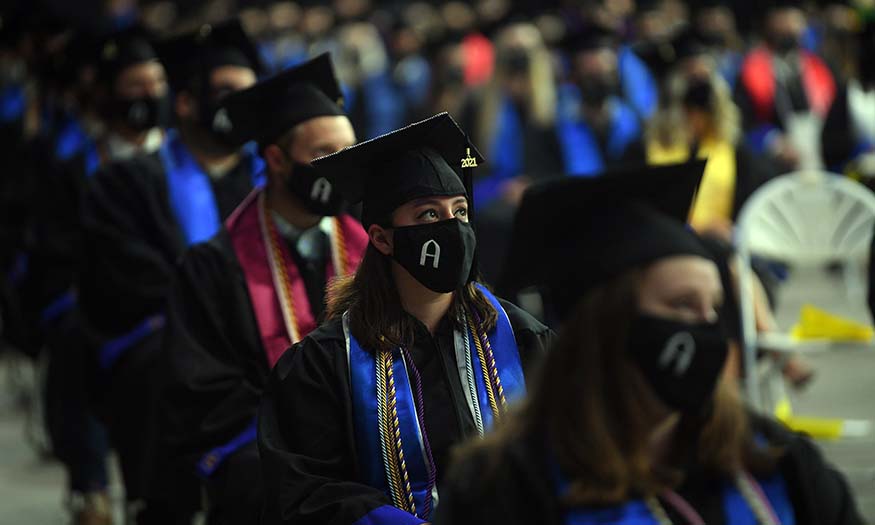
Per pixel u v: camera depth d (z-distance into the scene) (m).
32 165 13.34
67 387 11.45
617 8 29.78
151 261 10.52
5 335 13.72
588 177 4.74
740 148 14.92
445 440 6.32
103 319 10.78
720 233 14.20
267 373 8.25
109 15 23.27
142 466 10.26
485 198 19.25
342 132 8.11
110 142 12.28
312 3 37.19
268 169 8.30
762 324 12.29
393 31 30.70
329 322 6.59
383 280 6.47
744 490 4.56
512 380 6.47
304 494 6.18
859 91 18.39
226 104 8.34
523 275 5.01
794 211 12.56
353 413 6.34
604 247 4.58
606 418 4.44
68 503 11.86
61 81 13.51
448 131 6.41
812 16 27.31
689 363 4.43
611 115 19.20
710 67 15.81
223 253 8.36
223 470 8.10
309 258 8.42
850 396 16.44
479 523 4.51
